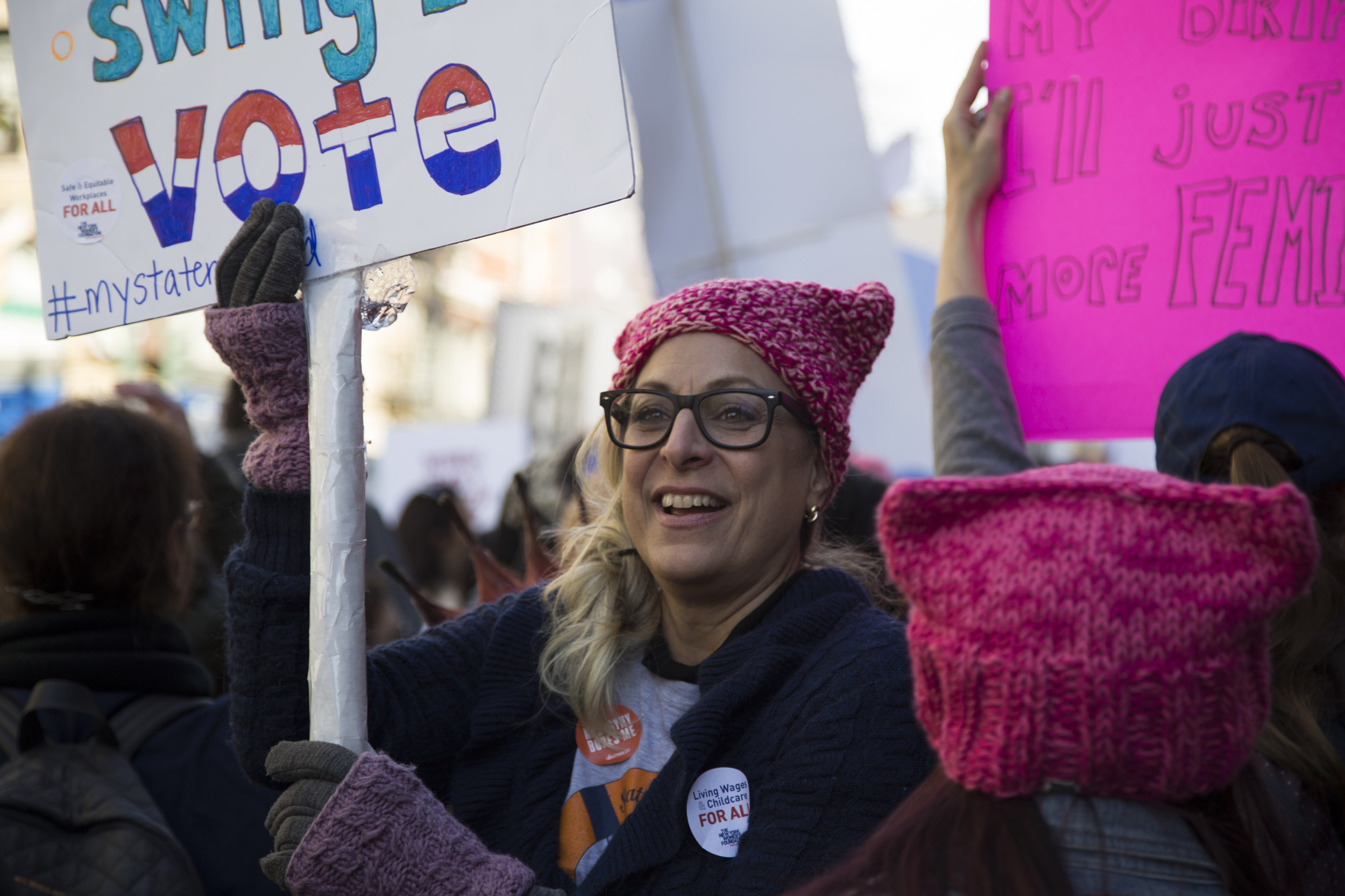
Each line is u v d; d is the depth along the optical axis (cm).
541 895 123
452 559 425
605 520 167
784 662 142
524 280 2086
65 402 180
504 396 999
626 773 151
